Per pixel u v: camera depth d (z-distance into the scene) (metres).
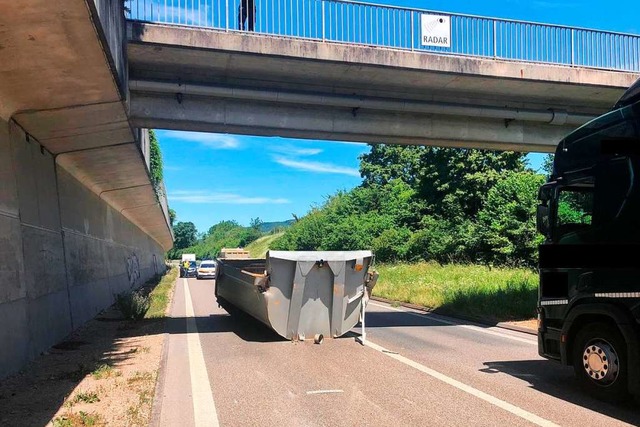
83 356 9.38
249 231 120.50
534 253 25.05
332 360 8.97
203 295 24.64
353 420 5.76
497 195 28.41
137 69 11.56
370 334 11.89
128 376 7.78
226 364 8.74
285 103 12.84
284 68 11.84
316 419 5.81
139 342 10.87
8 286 8.20
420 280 22.77
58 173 13.04
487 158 32.31
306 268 10.52
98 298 16.58
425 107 13.50
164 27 10.46
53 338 10.53
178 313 16.73
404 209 39.44
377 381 7.49
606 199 6.44
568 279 6.87
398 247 35.44
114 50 8.04
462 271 23.78
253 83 12.41
